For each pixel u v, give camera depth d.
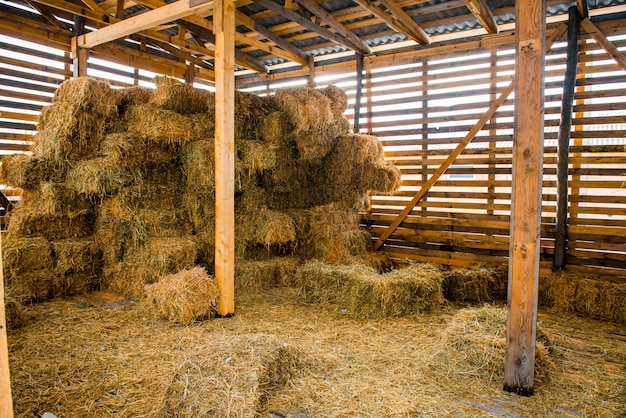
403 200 5.88
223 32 3.61
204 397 2.17
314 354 3.04
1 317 1.29
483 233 5.32
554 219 4.75
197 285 3.66
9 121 5.05
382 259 5.37
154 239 4.29
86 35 5.00
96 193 4.29
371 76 5.94
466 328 3.05
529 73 2.37
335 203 5.25
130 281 4.28
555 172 4.70
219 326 3.60
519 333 2.51
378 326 3.72
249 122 4.73
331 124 5.01
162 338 3.30
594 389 2.62
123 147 4.06
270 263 4.80
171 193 4.60
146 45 6.39
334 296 4.27
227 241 3.80
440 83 5.42
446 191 5.52
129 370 2.75
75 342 3.19
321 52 6.34
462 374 2.73
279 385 2.54
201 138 4.42
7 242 4.09
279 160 4.84
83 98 4.09
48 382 2.57
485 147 5.19
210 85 7.52
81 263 4.36
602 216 4.52
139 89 4.65
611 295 3.98
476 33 5.22
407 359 3.01
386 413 2.31
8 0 4.94
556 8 4.49
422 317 4.00
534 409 2.38
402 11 4.73
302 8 5.25
